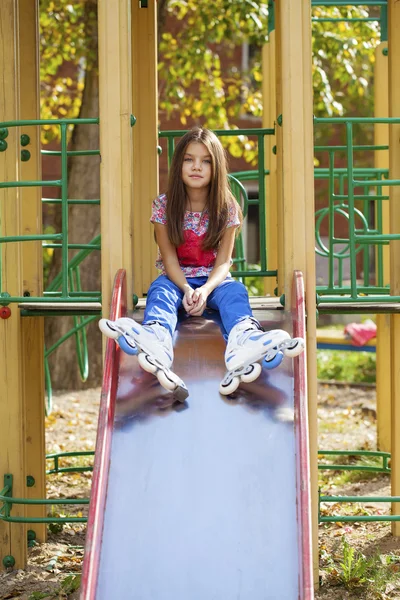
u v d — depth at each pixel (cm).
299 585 383
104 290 516
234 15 1401
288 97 514
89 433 1130
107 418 436
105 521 404
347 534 685
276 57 655
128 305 518
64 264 563
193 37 1457
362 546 649
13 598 543
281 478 416
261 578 386
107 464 422
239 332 468
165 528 401
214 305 526
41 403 668
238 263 868
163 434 435
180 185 540
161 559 392
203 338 501
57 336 1468
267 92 936
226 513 405
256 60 1894
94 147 1402
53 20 1473
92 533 391
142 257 696
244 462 423
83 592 374
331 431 1129
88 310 592
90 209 1419
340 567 588
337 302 580
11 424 592
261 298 627
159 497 411
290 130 515
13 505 600
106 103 512
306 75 515
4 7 582
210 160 538
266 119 941
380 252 842
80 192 1410
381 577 555
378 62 916
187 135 541
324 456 994
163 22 1480
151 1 700
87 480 905
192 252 543
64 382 1473
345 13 1437
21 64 653
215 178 538
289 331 495
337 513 769
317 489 522
